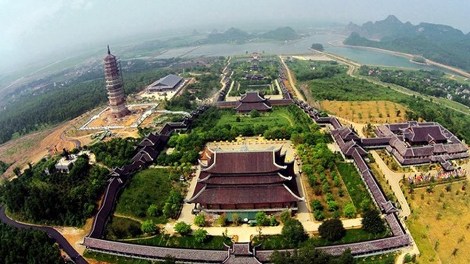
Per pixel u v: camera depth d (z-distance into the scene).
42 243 94.00
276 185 101.19
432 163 125.62
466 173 118.31
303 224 96.75
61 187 118.56
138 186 118.56
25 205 108.62
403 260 82.25
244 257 81.44
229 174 101.81
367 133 155.75
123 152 138.25
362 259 83.81
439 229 91.69
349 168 124.19
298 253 81.50
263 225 96.94
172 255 86.50
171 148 150.88
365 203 100.12
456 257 82.06
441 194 106.06
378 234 90.12
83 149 150.25
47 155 161.00
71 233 101.06
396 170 122.62
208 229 97.31
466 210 98.81
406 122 157.00
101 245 91.25
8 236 95.88
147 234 96.88
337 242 88.50
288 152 140.12
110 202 108.50
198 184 109.88
